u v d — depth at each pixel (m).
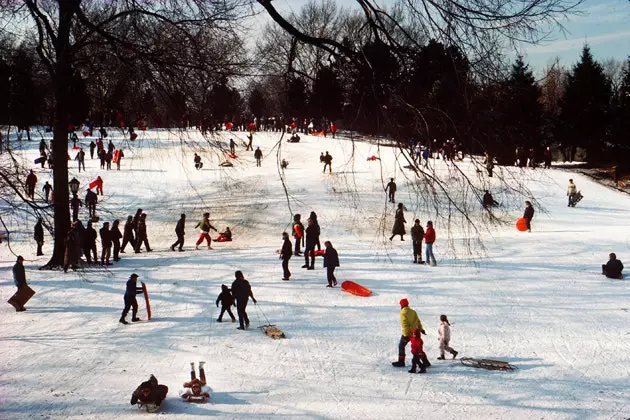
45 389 12.55
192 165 46.66
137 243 26.59
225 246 28.20
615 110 58.06
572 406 12.16
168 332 16.14
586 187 42.53
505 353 14.93
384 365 14.19
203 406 11.94
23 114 17.48
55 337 15.70
